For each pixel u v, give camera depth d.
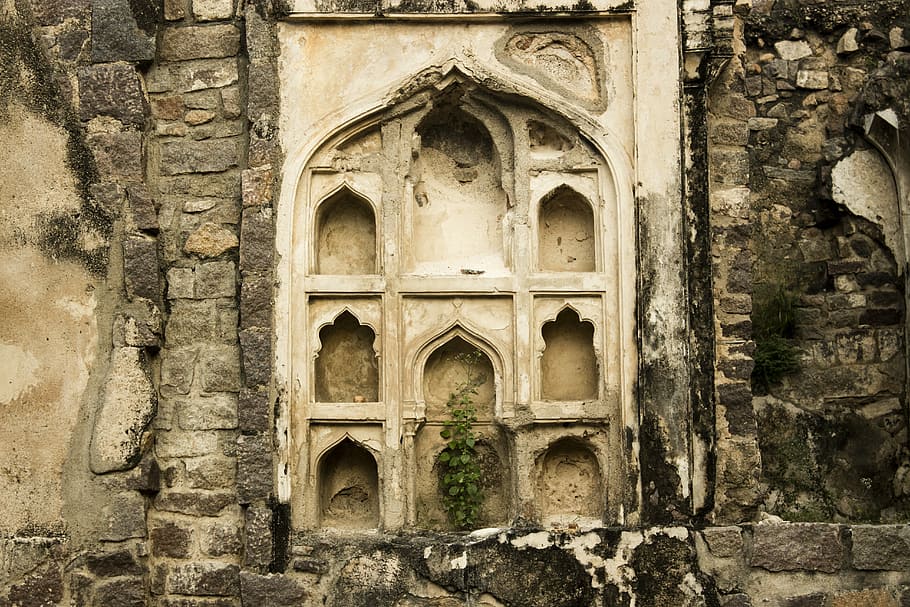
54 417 5.01
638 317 4.93
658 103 5.02
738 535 4.84
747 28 6.56
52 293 5.08
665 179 4.98
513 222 5.11
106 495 4.95
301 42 5.12
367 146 5.19
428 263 5.21
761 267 6.50
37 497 4.97
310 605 4.85
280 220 5.04
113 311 5.05
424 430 5.18
